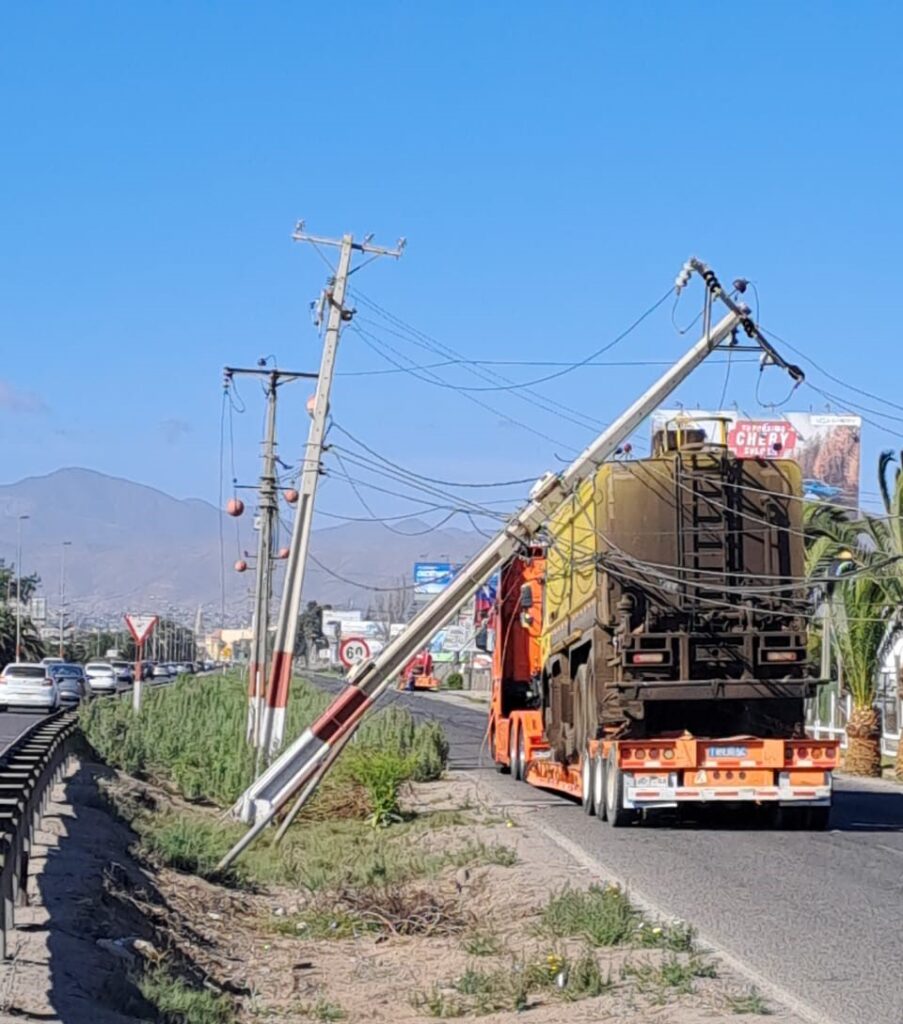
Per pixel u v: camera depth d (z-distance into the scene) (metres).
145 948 11.60
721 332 21.34
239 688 49.19
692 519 20.56
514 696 32.38
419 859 17.80
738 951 11.54
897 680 33.06
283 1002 11.07
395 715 32.72
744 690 20.28
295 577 27.31
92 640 164.75
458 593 20.56
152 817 21.59
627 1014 9.65
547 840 19.08
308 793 20.19
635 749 20.19
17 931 10.91
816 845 18.66
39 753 17.59
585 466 20.97
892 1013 9.43
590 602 21.58
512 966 11.49
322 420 27.42
